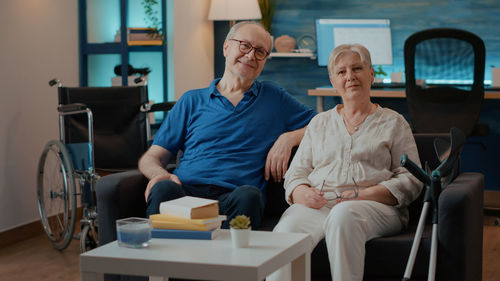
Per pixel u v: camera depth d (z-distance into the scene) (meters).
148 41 4.76
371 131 2.35
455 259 1.96
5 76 3.70
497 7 5.01
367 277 2.08
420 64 4.19
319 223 2.19
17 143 3.78
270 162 2.52
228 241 1.69
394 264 2.04
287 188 2.38
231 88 2.66
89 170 3.30
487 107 4.93
